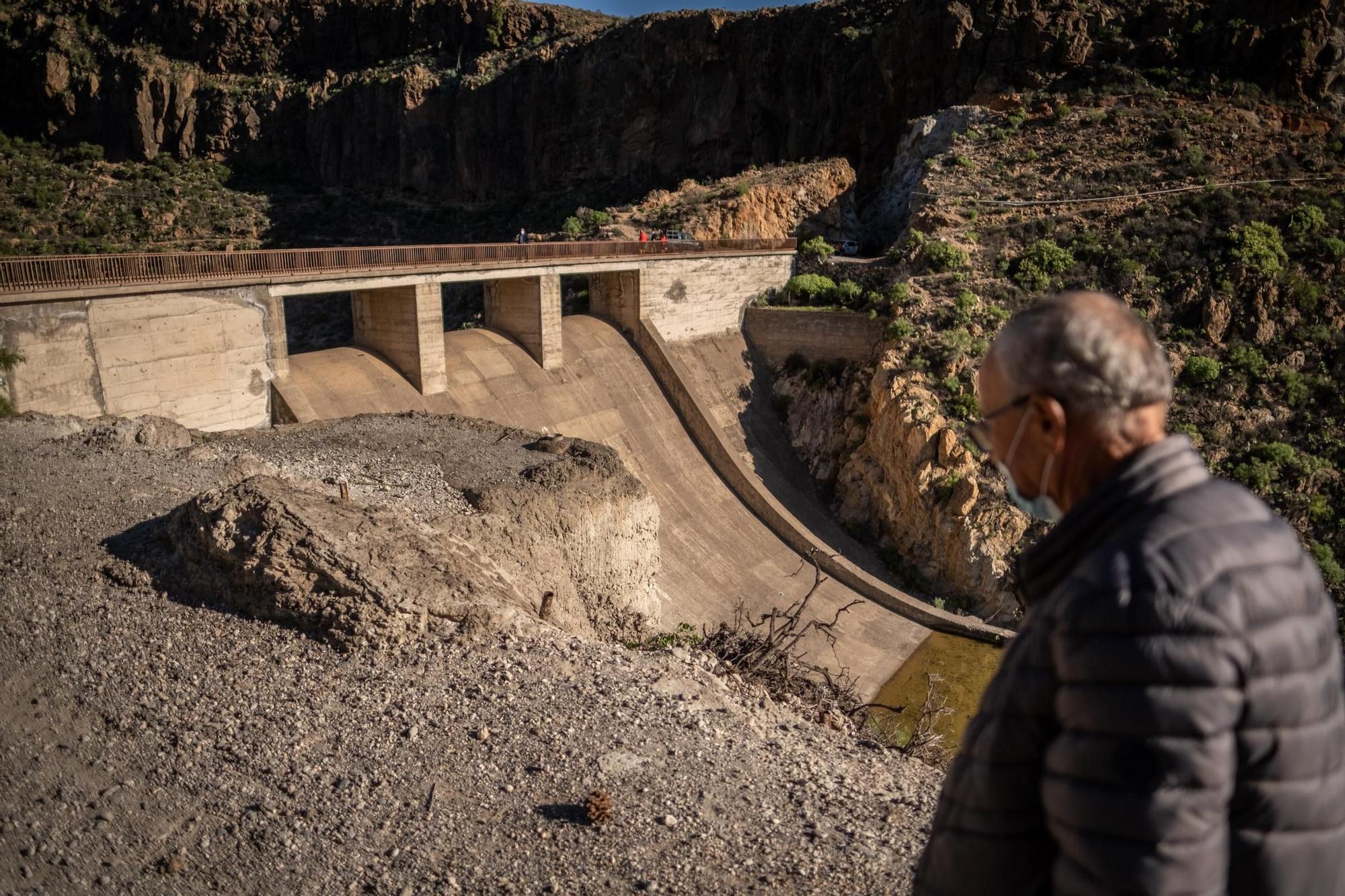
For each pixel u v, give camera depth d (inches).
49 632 498.9
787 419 2217.0
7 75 4685.0
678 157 4047.7
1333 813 92.8
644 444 1887.3
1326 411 1734.7
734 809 385.7
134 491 693.3
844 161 2984.7
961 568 1736.0
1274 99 2637.8
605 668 495.8
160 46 4886.8
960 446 1781.5
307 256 1360.7
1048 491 114.7
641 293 2053.4
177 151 4761.3
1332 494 1630.2
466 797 386.3
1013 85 2928.2
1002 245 2180.1
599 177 4244.6
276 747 414.6
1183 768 83.3
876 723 608.4
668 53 3954.2
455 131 4493.1
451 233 4365.2
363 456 912.3
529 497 827.4
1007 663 107.8
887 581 1828.2
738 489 1925.4
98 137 4697.3
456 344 1736.0
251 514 541.0
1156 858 83.4
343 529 543.2
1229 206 2089.1
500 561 729.0
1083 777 88.5
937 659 1535.4
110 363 1133.7
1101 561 94.7
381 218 4532.5
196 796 385.1
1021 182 2422.5
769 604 1625.2
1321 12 2623.0
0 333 1018.7
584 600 832.3
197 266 1235.9
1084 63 2874.0
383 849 355.9
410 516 653.3
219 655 483.2
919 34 3090.6
